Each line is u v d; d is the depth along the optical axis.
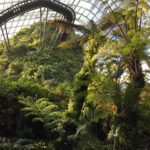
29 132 15.69
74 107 14.86
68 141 14.29
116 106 13.19
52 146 14.58
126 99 12.98
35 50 40.34
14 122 16.02
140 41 12.88
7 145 14.33
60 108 17.16
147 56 13.23
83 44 16.16
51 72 33.50
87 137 13.33
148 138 13.12
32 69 34.16
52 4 34.66
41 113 14.83
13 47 41.09
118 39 14.47
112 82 13.31
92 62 14.46
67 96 18.28
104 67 13.98
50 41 41.25
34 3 34.31
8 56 39.50
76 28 15.91
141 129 13.02
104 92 13.26
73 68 35.75
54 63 35.66
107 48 13.53
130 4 14.12
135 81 13.39
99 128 14.29
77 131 13.26
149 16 14.17
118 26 14.66
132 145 12.90
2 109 16.09
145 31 13.22
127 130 12.96
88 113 14.02
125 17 14.34
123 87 13.55
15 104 16.30
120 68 14.10
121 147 12.96
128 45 12.88
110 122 13.50
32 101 15.63
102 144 13.84
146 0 14.10
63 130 14.39
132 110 13.02
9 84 17.08
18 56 39.34
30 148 14.23
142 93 13.40
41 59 36.44
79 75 15.05
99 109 13.34
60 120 14.59
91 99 12.84
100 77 13.62
